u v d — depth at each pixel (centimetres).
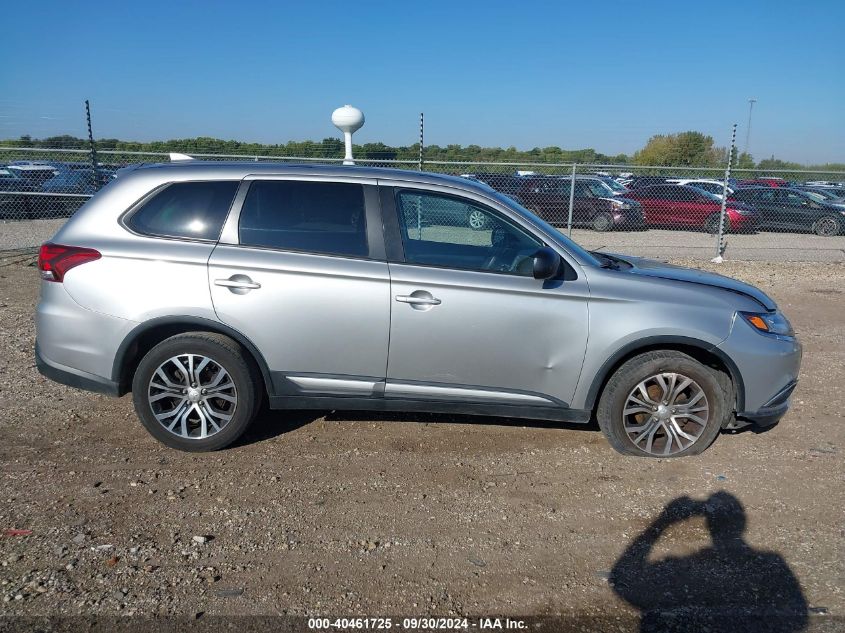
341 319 408
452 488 389
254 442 443
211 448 422
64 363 417
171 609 279
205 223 417
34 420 466
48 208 1507
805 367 635
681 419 427
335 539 335
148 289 405
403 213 422
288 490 382
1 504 357
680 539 342
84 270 408
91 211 422
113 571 303
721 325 412
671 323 409
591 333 411
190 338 409
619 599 295
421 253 417
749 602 294
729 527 354
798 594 299
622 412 423
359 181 424
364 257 412
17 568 303
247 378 415
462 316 407
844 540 342
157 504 362
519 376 418
